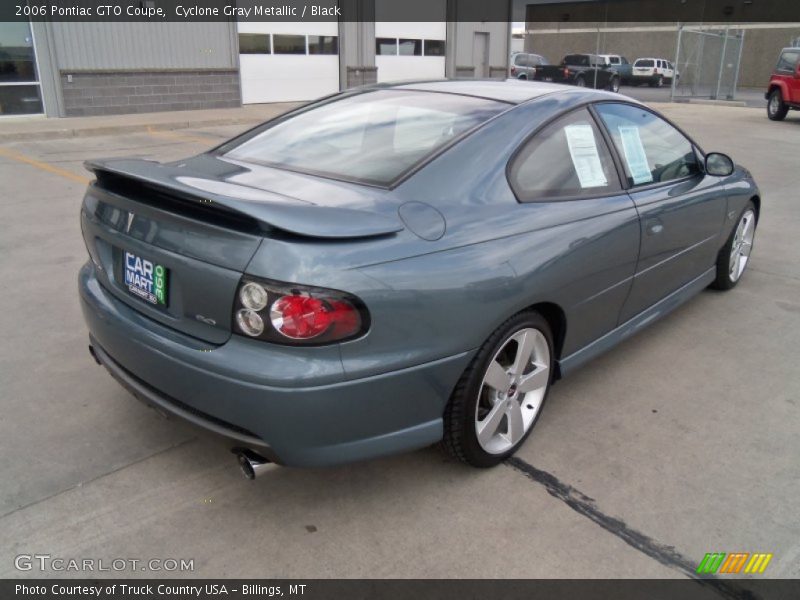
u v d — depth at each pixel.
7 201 7.16
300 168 2.78
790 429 3.20
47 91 13.91
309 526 2.48
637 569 2.32
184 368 2.23
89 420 3.09
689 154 4.04
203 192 2.16
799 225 7.01
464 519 2.53
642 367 3.81
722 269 4.79
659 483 2.77
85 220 2.80
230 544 2.38
